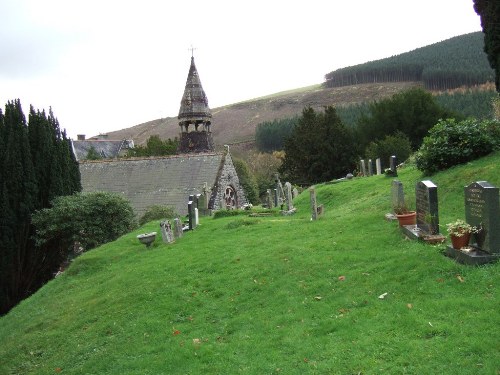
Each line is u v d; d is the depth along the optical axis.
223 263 11.61
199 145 38.81
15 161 21.59
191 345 7.76
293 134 41.75
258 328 7.83
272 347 7.03
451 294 7.01
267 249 11.85
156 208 26.83
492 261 7.49
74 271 15.52
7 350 10.34
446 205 12.22
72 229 21.28
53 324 10.99
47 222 21.12
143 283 11.41
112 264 15.14
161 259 13.38
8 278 21.02
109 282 12.73
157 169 33.31
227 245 13.42
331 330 7.01
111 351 8.48
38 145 23.19
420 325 6.34
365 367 5.74
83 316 10.71
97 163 35.22
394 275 8.19
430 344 5.86
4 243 20.78
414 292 7.42
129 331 9.08
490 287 6.88
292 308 8.20
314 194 14.70
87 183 33.59
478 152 14.76
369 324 6.80
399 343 6.05
